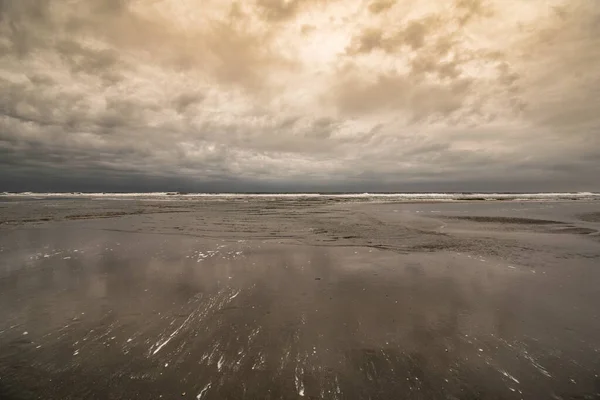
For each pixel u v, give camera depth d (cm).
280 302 541
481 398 299
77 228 1469
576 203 3897
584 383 320
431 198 5616
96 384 317
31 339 407
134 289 605
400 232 1372
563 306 523
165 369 342
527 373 338
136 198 5481
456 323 459
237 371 340
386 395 304
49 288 609
